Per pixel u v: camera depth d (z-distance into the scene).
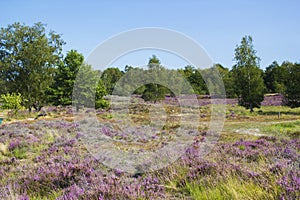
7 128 15.52
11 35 39.09
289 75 34.44
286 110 34.16
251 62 35.47
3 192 4.96
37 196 4.96
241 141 9.94
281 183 4.28
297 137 11.61
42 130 14.15
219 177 5.00
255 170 5.49
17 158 8.62
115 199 4.18
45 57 38.56
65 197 4.41
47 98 32.31
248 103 34.62
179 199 4.51
